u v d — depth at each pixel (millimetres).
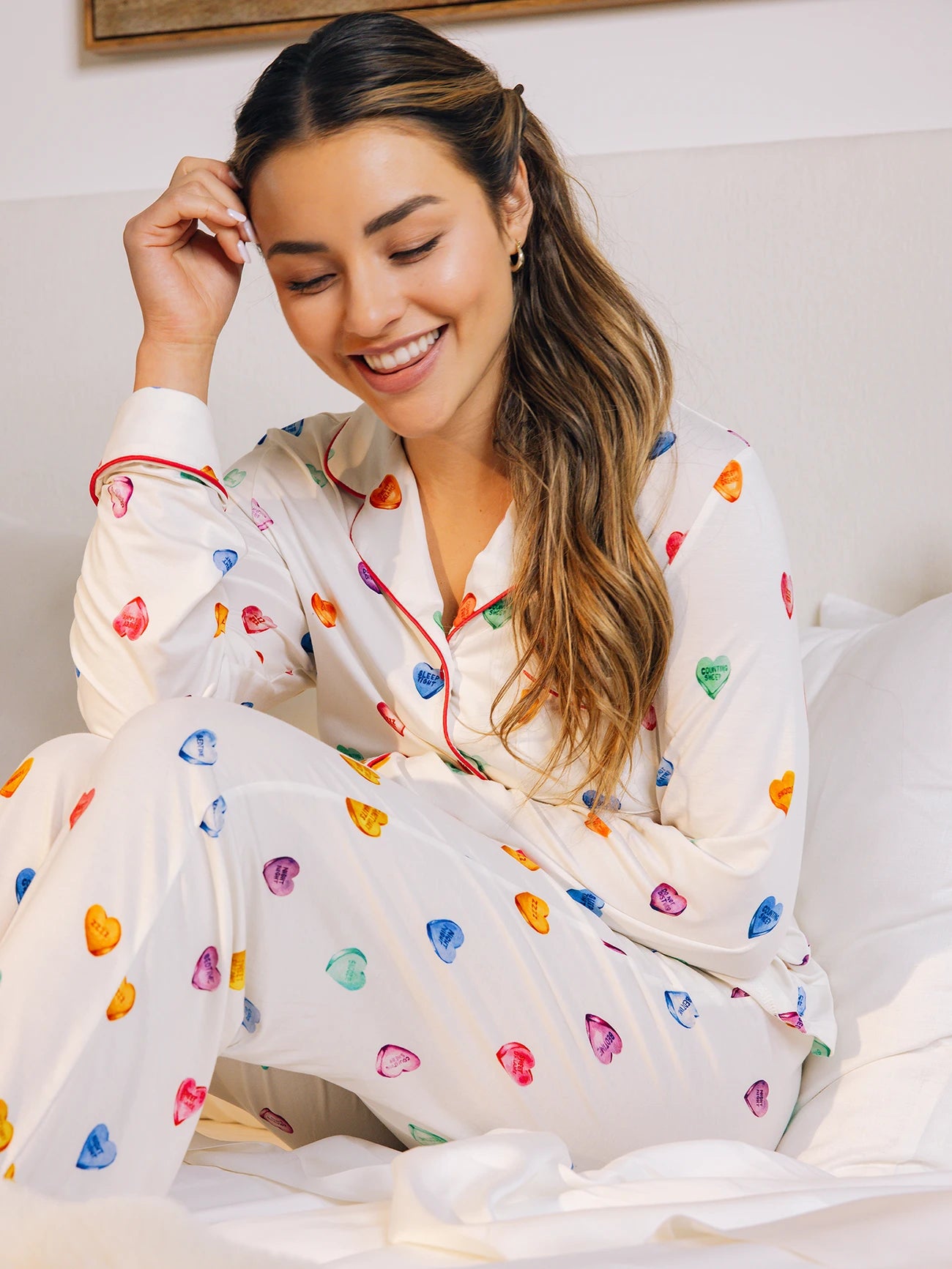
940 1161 1036
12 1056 696
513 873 999
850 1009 1172
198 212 1127
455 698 1133
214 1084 1104
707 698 1073
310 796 862
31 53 1855
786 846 1064
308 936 869
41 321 1817
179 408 1127
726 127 1659
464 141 996
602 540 1104
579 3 1670
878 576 1600
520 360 1119
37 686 1577
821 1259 565
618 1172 852
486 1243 680
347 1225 779
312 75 971
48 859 808
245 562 1193
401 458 1191
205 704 867
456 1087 954
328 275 1020
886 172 1589
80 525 1811
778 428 1620
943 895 1190
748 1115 1090
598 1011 990
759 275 1621
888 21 1619
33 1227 554
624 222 1653
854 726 1326
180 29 1773
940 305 1578
